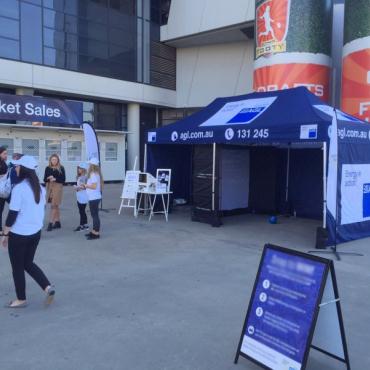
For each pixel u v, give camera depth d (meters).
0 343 4.05
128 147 25.31
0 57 19.03
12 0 19.28
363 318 4.78
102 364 3.69
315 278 3.29
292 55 14.20
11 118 17.48
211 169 10.34
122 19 23.64
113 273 6.34
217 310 4.94
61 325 4.46
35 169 4.82
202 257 7.33
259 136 8.84
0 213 8.52
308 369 3.66
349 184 8.73
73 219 10.93
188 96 26.33
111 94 23.33
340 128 8.38
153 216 11.71
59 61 21.08
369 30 12.87
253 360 3.55
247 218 11.66
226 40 24.56
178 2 24.36
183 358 3.81
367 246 8.38
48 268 6.55
